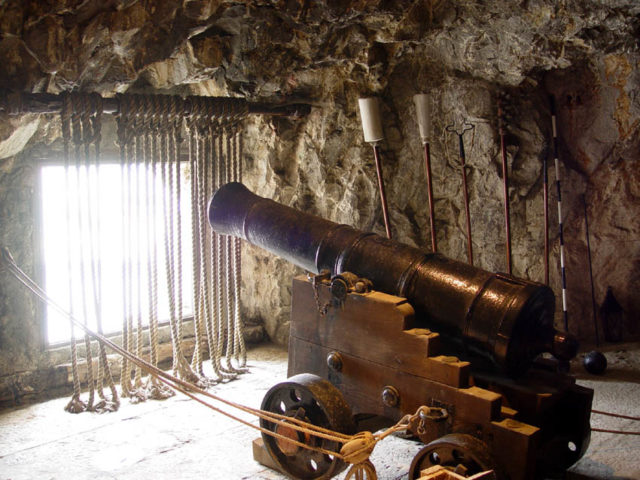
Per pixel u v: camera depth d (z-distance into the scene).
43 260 4.37
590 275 5.14
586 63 4.86
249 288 5.43
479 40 4.56
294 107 4.89
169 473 3.33
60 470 3.36
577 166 5.10
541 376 3.17
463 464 2.69
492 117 4.82
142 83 4.65
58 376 4.39
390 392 3.03
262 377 4.66
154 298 4.33
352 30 4.43
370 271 3.22
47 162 4.33
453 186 5.05
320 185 5.03
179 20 3.86
